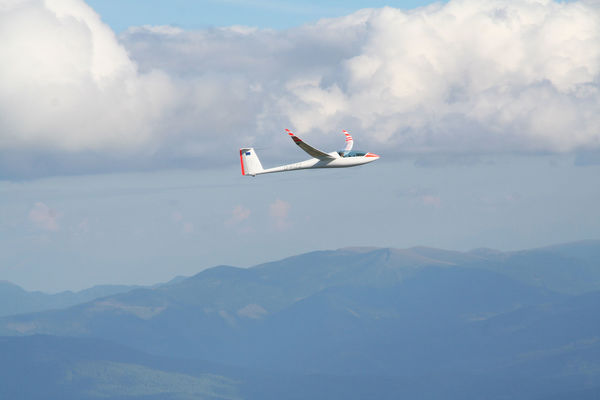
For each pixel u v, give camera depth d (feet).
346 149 277.23
